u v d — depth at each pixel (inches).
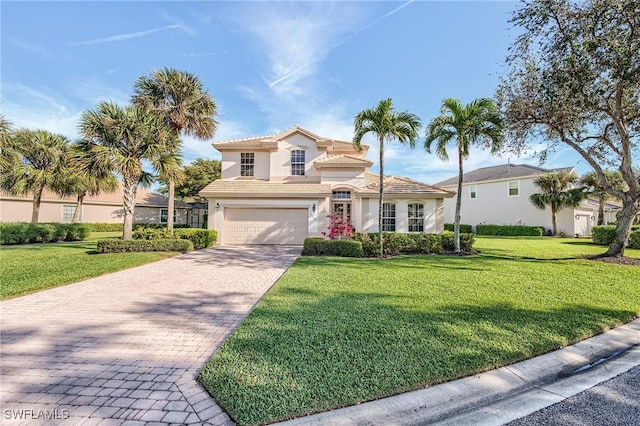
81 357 152.3
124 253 517.0
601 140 491.8
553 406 117.4
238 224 709.9
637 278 327.6
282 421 103.7
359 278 326.0
